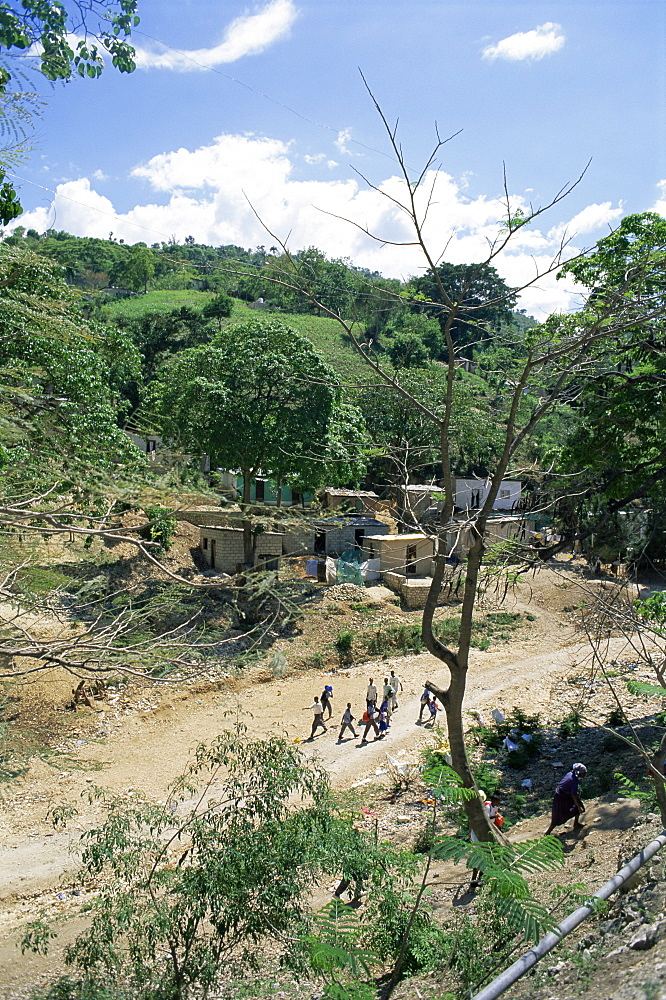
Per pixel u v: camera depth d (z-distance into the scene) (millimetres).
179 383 28781
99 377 12125
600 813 12469
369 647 28781
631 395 16938
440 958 7605
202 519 33469
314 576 33938
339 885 11562
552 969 6441
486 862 5387
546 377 11125
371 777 18469
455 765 9883
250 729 21688
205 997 7941
